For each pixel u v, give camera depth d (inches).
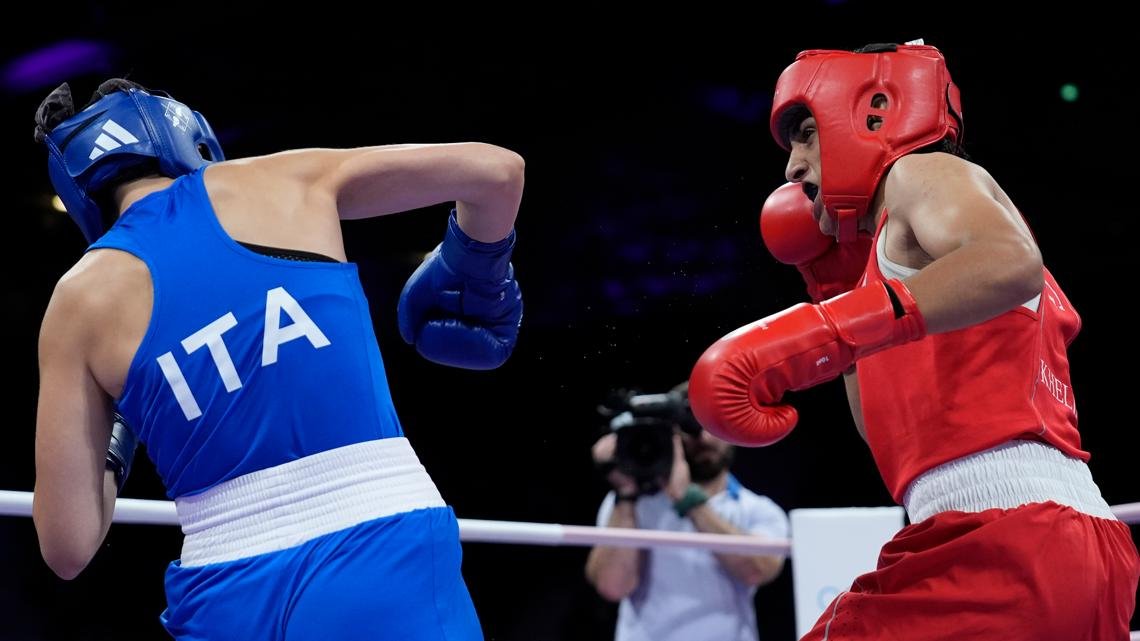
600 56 293.7
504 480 304.3
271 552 56.5
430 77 290.2
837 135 67.1
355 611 54.7
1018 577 59.9
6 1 248.2
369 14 273.3
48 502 59.9
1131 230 263.1
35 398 273.7
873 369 68.3
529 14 282.7
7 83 261.6
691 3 282.7
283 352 58.5
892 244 64.7
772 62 286.0
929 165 63.4
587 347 304.7
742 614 145.7
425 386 307.0
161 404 58.9
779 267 288.4
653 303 300.5
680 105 298.0
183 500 59.9
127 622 266.2
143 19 257.4
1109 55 252.8
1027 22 255.8
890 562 65.1
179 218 61.2
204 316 58.9
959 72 265.7
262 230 61.2
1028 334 64.7
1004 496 61.9
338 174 65.2
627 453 144.8
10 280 275.0
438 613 56.6
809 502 282.4
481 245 75.2
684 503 143.8
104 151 64.6
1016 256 57.1
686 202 299.4
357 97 287.9
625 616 148.3
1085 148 262.2
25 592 259.1
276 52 274.7
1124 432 264.1
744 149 294.4
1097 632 61.9
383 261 308.3
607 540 119.1
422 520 58.1
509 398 307.3
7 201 274.4
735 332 61.6
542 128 304.2
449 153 67.3
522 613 293.6
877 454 69.1
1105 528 63.4
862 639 63.7
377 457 58.8
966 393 63.7
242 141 284.2
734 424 59.0
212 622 56.6
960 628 60.6
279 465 57.8
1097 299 267.9
